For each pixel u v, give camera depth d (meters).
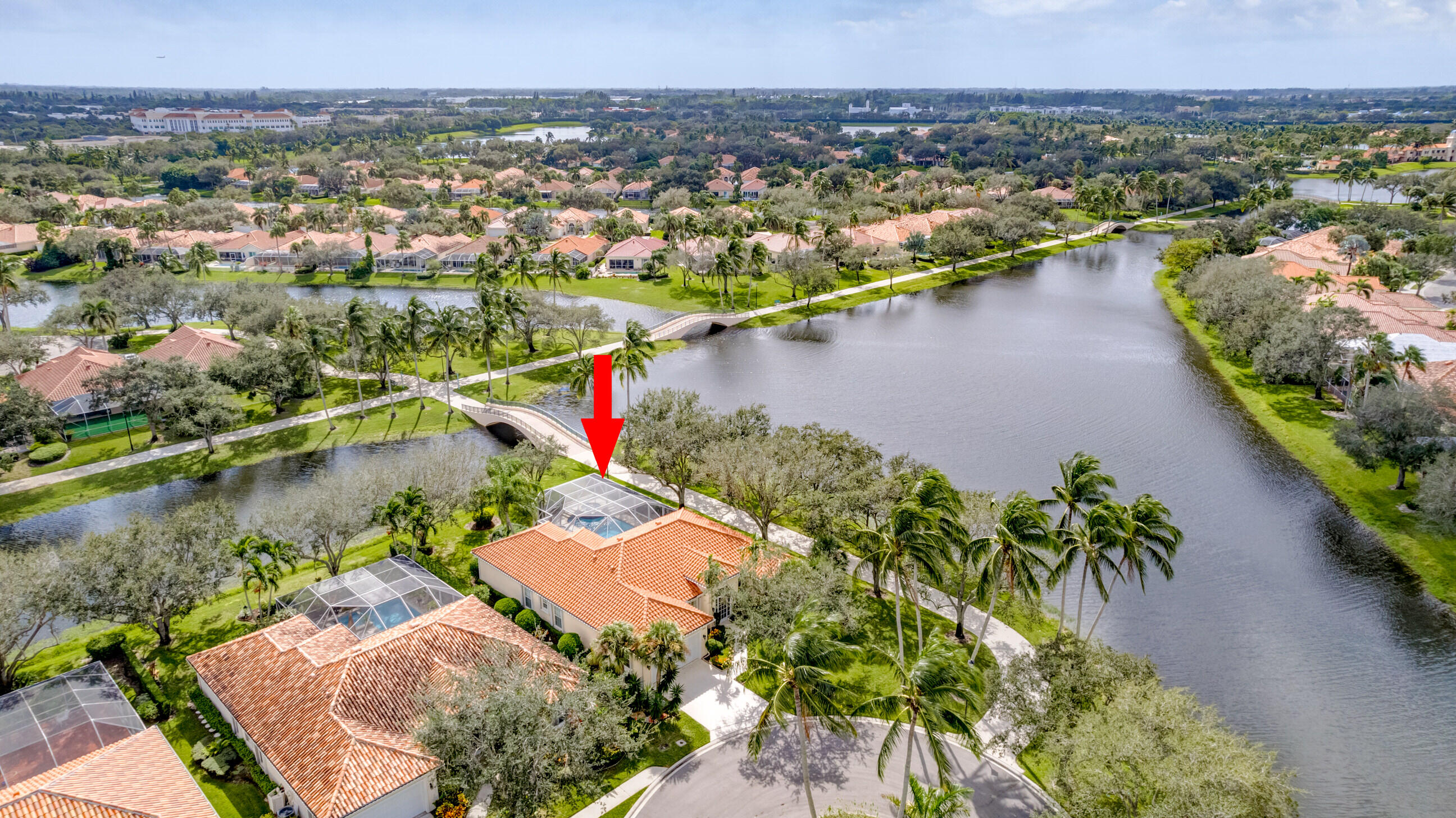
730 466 63.03
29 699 46.09
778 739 46.78
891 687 50.81
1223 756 34.59
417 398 106.94
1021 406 103.25
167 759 42.03
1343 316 99.44
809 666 36.28
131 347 125.88
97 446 91.75
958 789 33.22
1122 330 138.25
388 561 60.34
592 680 45.56
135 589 50.34
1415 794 45.16
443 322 105.50
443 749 39.25
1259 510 76.69
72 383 96.69
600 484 74.19
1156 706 37.59
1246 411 101.06
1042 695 43.41
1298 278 128.62
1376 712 51.44
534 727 38.72
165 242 184.12
